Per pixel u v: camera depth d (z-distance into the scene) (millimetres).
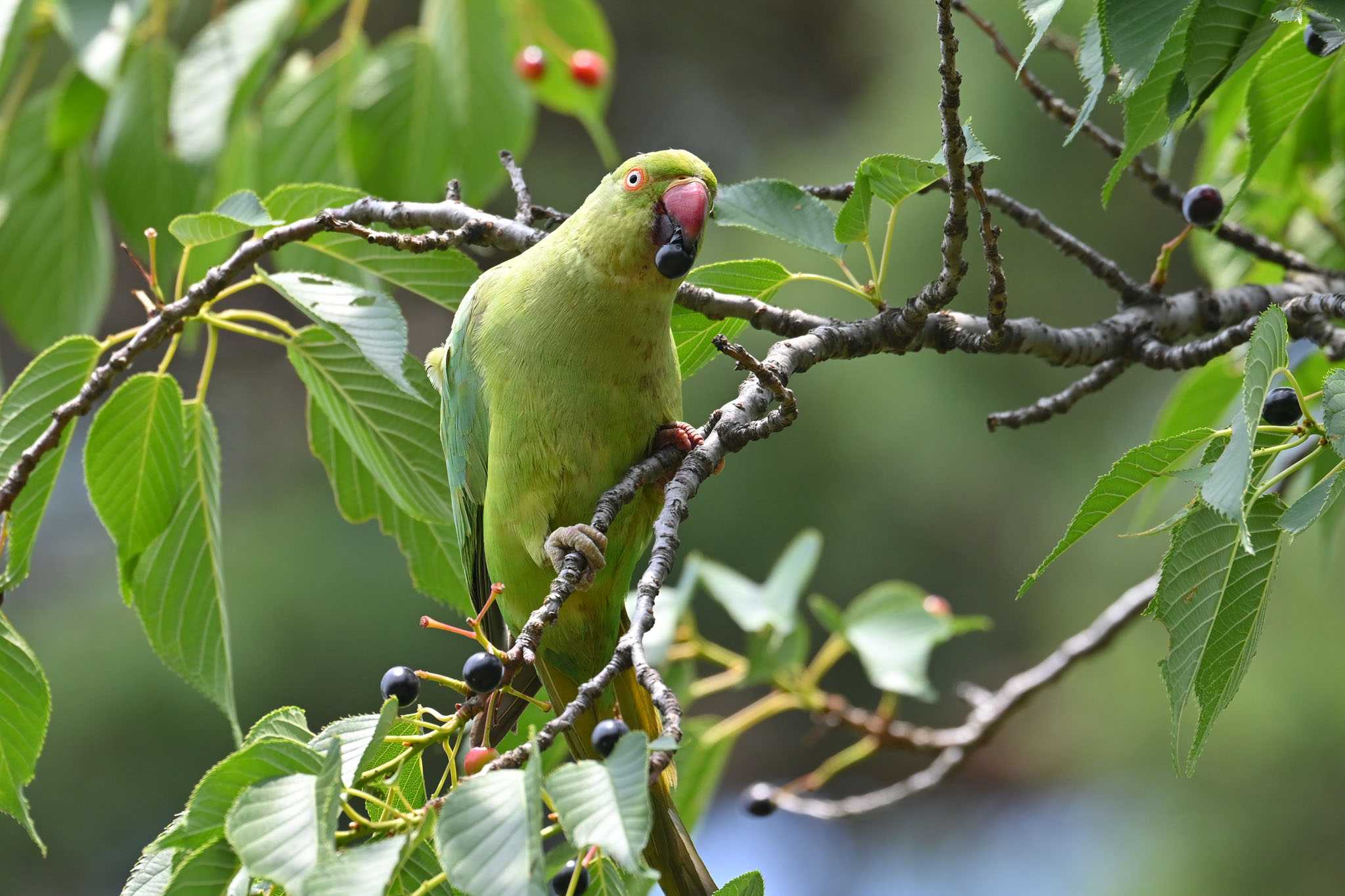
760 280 6266
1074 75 15320
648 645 8492
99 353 6113
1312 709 14391
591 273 6152
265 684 16797
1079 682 16906
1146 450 4633
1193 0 4527
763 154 23969
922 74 16766
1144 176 7145
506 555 6562
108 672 17203
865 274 15414
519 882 3457
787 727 22094
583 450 6305
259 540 18062
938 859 21484
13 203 8961
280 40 8508
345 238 6453
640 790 3535
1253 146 5660
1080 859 17453
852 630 8898
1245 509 4352
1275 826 14680
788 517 17609
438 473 6492
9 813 5863
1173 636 4566
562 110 9938
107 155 8625
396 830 4156
